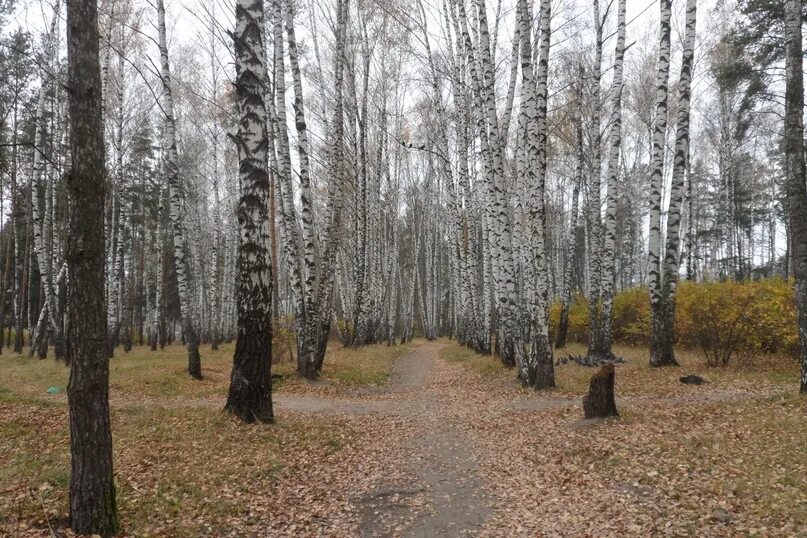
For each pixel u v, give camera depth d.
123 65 23.27
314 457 8.39
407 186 45.50
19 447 7.97
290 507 6.43
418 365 24.03
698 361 16.53
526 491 6.89
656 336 15.77
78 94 4.73
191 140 31.20
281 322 22.97
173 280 40.88
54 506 5.36
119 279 24.59
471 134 25.95
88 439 4.82
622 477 6.84
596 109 20.09
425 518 6.18
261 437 9.02
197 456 7.79
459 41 21.39
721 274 41.06
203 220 43.81
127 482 6.52
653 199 15.80
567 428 9.54
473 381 16.88
